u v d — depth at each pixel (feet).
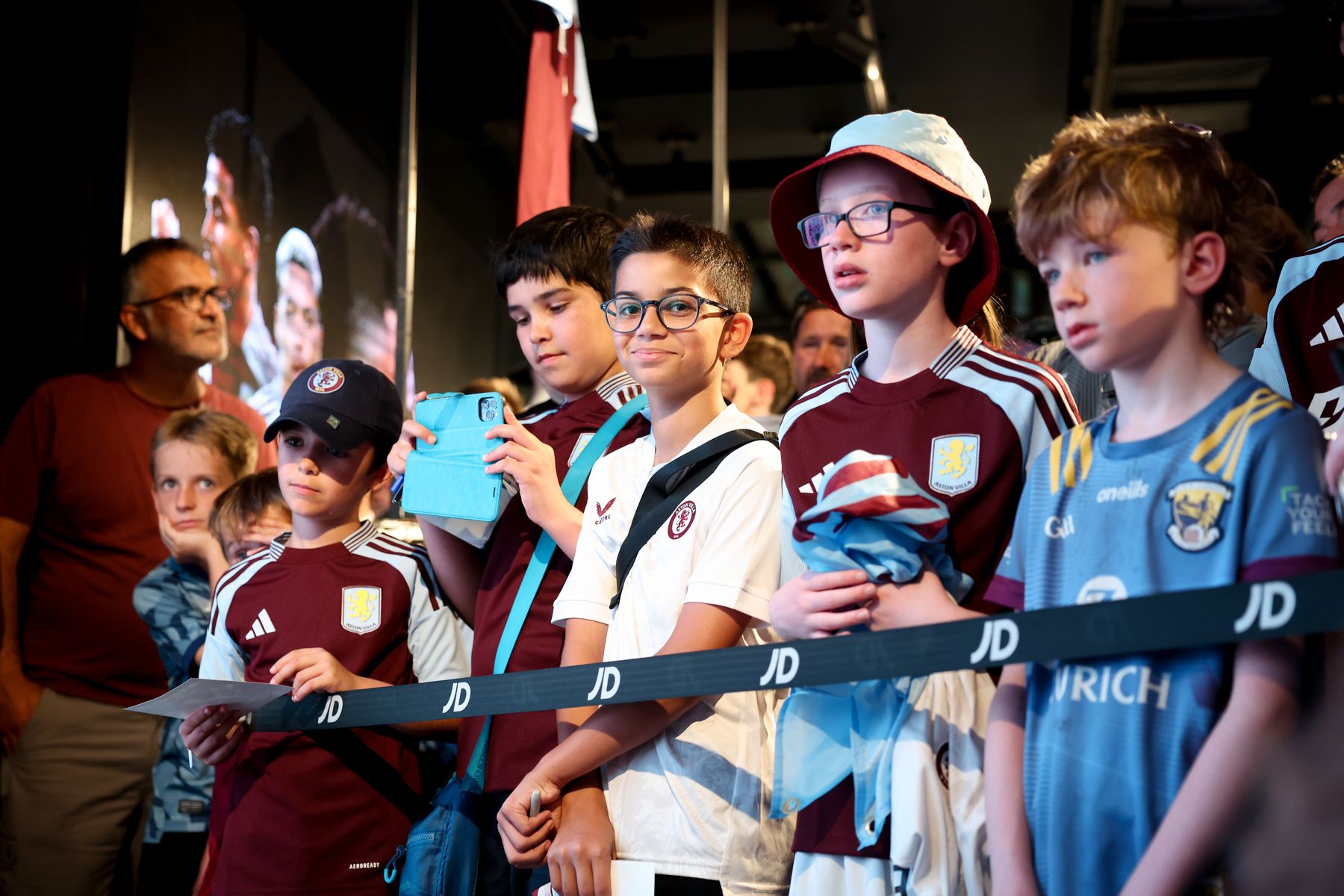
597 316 7.18
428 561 7.56
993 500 4.99
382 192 18.79
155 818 9.93
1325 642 3.73
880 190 5.30
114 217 13.12
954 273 5.60
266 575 7.54
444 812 6.26
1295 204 14.28
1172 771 3.73
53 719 11.34
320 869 6.76
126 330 12.84
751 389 12.88
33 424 12.02
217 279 14.42
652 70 20.13
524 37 19.98
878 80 19.57
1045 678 4.15
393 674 7.27
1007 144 21.20
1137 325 3.98
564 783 5.38
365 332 17.92
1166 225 3.98
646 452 6.14
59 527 11.89
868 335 5.55
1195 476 3.89
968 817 4.50
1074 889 3.84
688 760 5.32
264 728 6.84
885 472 4.57
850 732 4.84
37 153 13.19
